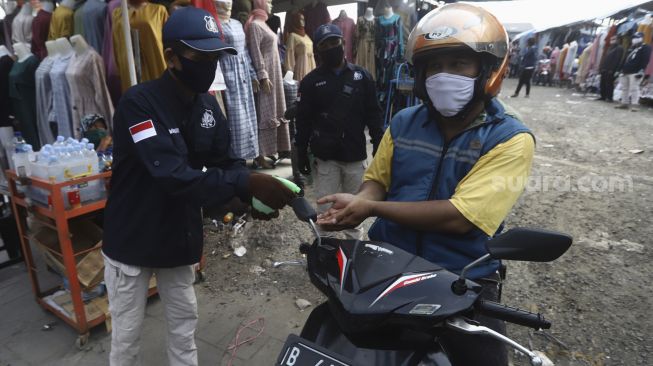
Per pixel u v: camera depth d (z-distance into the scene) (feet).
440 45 4.24
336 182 10.69
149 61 10.96
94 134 9.74
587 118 30.96
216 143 6.42
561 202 15.26
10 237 11.43
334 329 4.00
